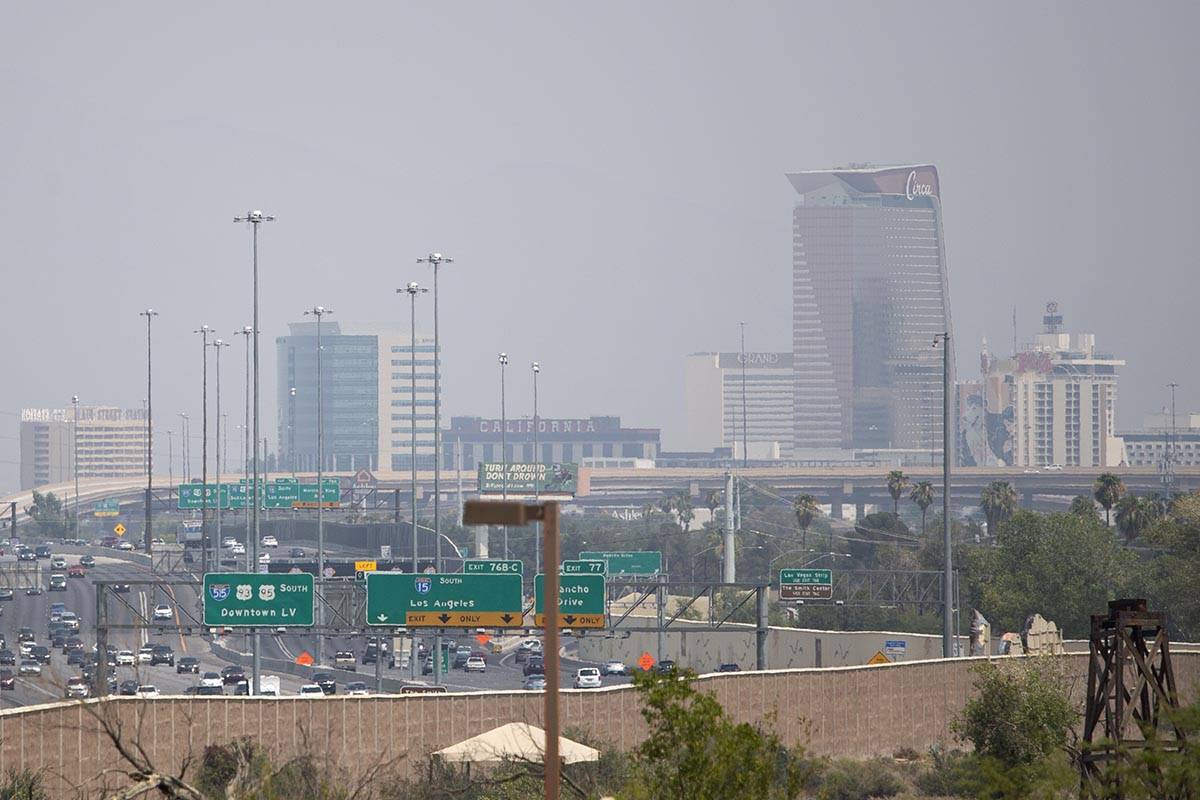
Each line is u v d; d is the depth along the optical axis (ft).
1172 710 475.72
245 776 472.44
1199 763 455.63
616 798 410.93
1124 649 589.73
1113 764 482.28
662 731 405.80
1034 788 500.74
